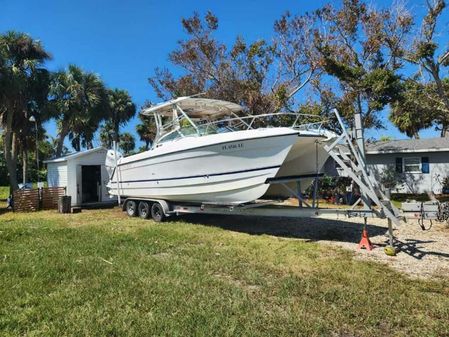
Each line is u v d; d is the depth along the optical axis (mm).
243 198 8172
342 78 14273
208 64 19844
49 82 20109
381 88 13141
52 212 13250
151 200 10336
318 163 8281
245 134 7832
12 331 3352
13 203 13758
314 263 5695
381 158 20344
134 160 10875
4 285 4551
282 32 18359
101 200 15898
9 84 17391
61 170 15070
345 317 3699
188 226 9039
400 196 18156
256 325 3484
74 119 21438
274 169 7488
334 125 10508
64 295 4219
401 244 7051
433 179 18750
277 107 17453
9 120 18469
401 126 24594
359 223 9445
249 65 19125
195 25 19594
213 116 11102
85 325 3449
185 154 8930
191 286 4520
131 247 6684
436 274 5188
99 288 4441
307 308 3922
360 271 5254
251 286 4707
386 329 3506
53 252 6238
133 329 3361
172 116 10773
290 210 7621
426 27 11031
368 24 15219
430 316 3779
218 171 8297
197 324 3467
